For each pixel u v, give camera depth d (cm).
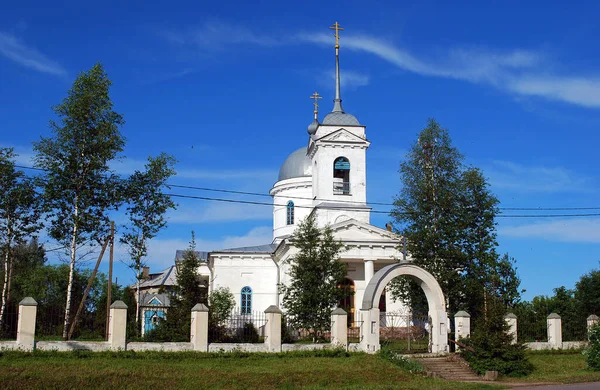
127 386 2281
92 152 3278
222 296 4591
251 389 2364
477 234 3819
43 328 3025
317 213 4822
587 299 4569
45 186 3156
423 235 3766
